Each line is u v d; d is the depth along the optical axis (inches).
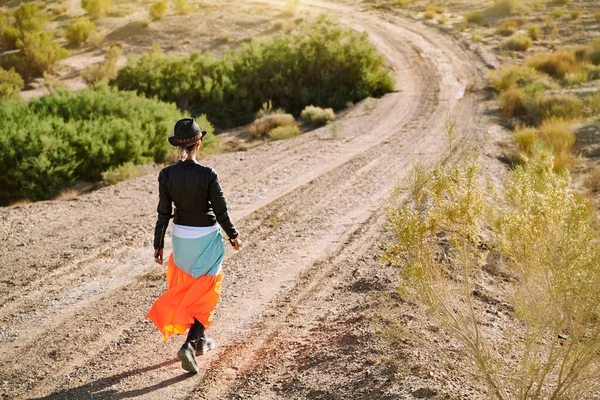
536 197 155.8
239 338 222.7
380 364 180.5
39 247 356.2
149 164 836.6
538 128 797.9
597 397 156.0
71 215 429.4
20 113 909.2
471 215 153.3
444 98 1220.5
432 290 152.7
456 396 157.8
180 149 187.2
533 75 1227.9
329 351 198.4
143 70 1396.4
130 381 193.3
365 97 1347.2
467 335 157.6
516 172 167.0
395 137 804.0
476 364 164.6
